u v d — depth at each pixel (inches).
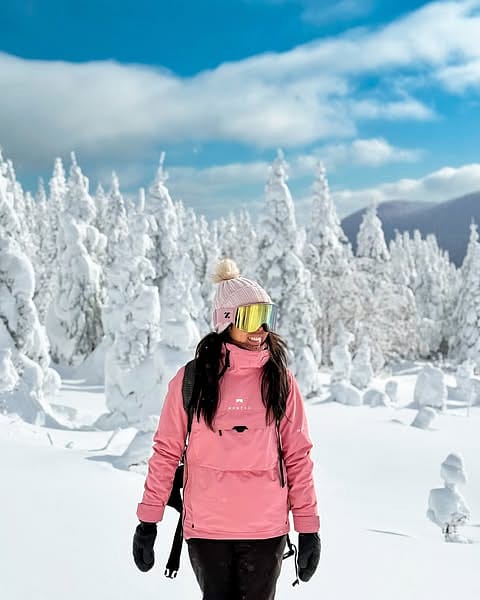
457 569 201.8
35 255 1983.3
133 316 888.3
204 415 101.5
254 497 101.7
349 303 1802.4
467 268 2069.4
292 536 263.0
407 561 208.8
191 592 154.6
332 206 1982.0
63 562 169.6
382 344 1845.5
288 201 1286.9
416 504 539.2
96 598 146.7
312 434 857.5
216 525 101.3
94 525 209.2
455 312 2107.5
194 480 103.9
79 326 1539.1
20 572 159.6
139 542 104.4
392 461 724.0
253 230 2706.7
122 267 1258.6
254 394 103.8
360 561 204.2
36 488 258.5
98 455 397.1
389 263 2201.0
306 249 1899.6
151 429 394.9
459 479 385.7
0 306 902.4
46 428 681.6
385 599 166.6
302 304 1266.0
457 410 1183.6
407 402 1346.0
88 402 1174.3
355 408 1131.3
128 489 287.6
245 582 102.2
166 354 806.5
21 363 899.4
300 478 105.9
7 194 995.9
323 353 1841.8
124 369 858.8
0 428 534.3
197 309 1400.1
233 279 108.6
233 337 106.6
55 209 2337.6
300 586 170.7
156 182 1572.3
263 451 102.7
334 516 385.7
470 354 1902.1
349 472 655.8
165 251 1555.1
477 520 511.2
